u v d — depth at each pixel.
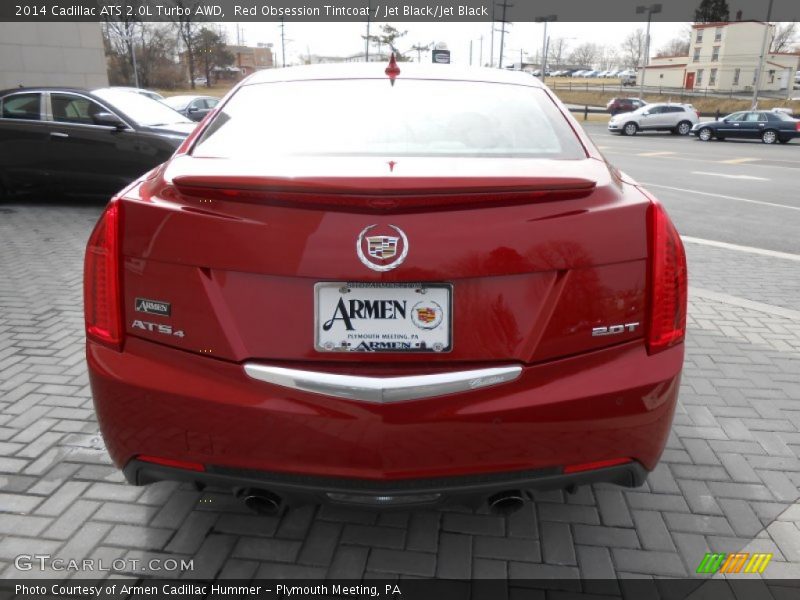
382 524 2.55
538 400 1.91
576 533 2.53
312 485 1.98
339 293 1.87
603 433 1.98
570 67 128.38
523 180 1.84
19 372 3.84
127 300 2.00
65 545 2.42
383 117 2.54
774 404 3.57
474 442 1.92
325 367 1.90
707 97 76.38
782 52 96.38
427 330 1.89
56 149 8.80
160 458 2.04
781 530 2.55
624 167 17.97
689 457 3.04
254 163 2.12
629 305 1.96
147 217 1.95
